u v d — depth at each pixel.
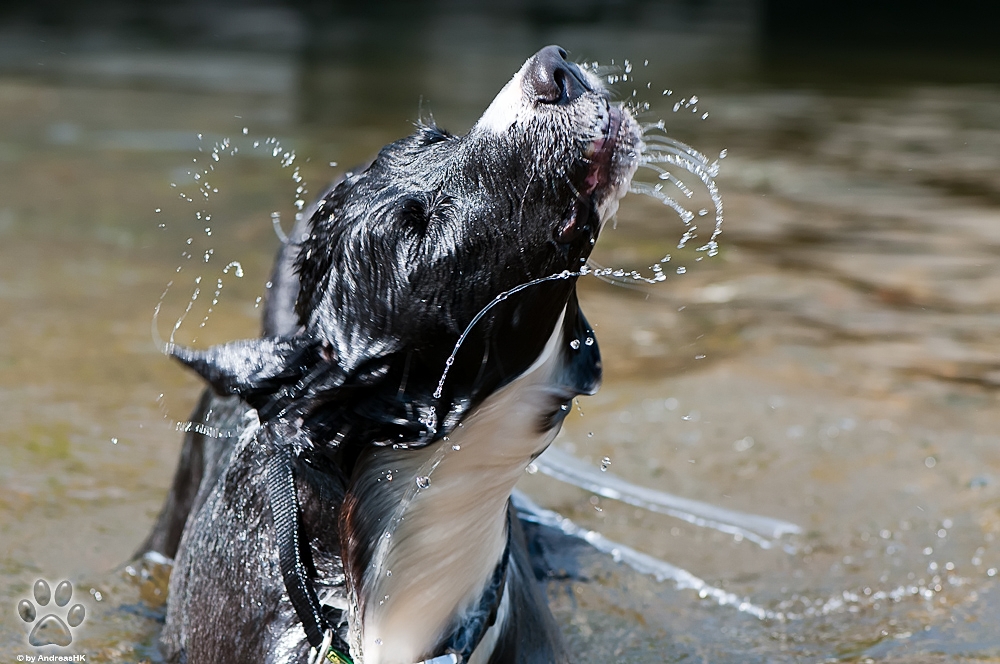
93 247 12.17
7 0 42.34
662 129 4.61
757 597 6.09
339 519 4.26
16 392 8.31
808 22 41.81
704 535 6.74
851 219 13.72
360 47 33.34
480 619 4.49
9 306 10.17
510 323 3.99
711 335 9.95
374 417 4.05
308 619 4.27
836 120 20.66
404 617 4.36
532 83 4.02
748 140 18.48
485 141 4.07
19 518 6.57
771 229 13.25
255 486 4.72
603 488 7.21
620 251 12.18
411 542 4.25
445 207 3.99
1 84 24.52
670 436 7.97
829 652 5.51
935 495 7.11
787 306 10.67
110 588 5.95
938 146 18.23
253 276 11.17
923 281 11.38
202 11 43.78
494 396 4.07
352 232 4.04
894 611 5.90
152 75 26.62
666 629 5.75
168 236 12.66
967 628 5.68
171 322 9.83
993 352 9.51
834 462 7.57
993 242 12.72
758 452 7.72
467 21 41.56
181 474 5.98
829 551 6.55
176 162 16.83
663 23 41.00
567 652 5.34
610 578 6.22
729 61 29.45
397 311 3.94
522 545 5.38
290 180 15.51
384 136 18.78
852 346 9.66
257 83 25.61
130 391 8.45
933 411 8.34
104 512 6.72
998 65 29.22
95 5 43.50
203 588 4.91
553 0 50.56
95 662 5.30
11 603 5.74
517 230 3.97
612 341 9.81
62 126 19.77
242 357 4.03
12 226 13.00
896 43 34.81
